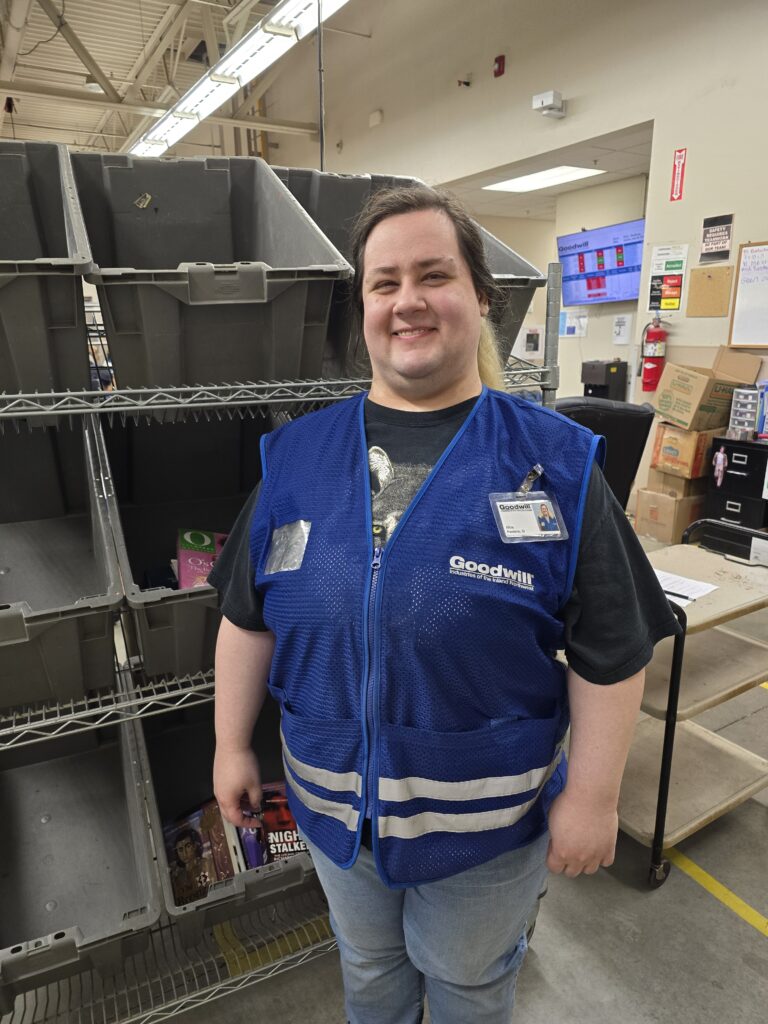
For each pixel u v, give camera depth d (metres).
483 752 0.82
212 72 4.57
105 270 1.04
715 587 1.76
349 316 1.29
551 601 0.81
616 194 6.20
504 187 6.42
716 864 1.81
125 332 1.14
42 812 1.64
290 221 1.41
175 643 1.25
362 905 0.98
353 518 0.84
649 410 2.63
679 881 1.76
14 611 1.09
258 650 1.04
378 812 0.84
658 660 1.84
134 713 1.26
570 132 4.67
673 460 4.14
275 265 1.50
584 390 6.43
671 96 4.03
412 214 0.84
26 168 1.45
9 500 1.75
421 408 0.90
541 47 4.74
